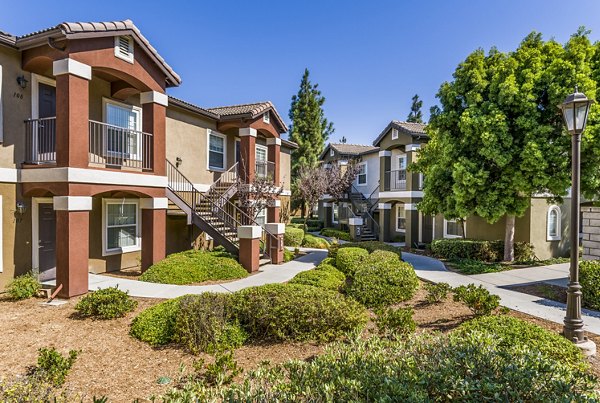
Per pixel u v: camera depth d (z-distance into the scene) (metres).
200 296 6.27
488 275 10.63
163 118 10.50
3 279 8.31
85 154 8.25
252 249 10.88
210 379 4.37
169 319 5.80
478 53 12.25
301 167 29.59
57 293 7.86
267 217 17.00
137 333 5.71
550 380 2.88
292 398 2.78
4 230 8.34
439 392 2.85
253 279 9.80
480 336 3.82
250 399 2.80
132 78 9.56
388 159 20.64
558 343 4.30
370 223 22.86
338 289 8.36
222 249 13.84
